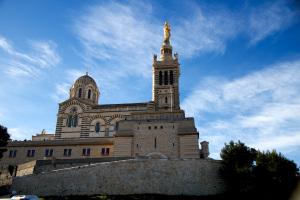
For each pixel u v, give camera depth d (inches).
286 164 2048.5
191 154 2536.9
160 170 2174.0
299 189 1993.1
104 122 3351.4
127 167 2181.3
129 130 2760.8
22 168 2598.4
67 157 2883.9
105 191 2117.4
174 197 2022.6
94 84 3914.9
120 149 2674.7
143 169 2175.2
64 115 3489.2
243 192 2026.3
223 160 2226.9
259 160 2105.1
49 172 2177.7
